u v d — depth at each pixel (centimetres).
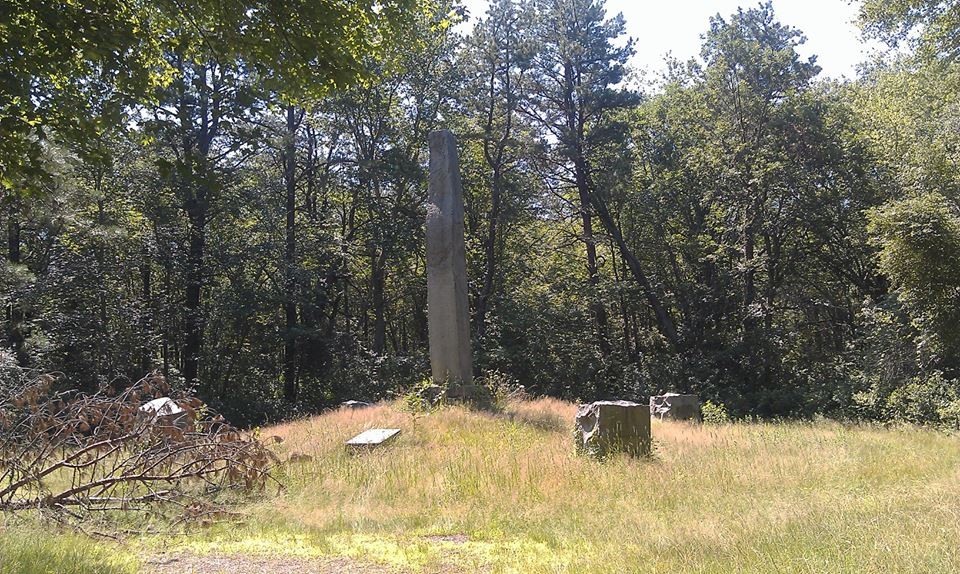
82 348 2416
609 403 1187
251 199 2967
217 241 2997
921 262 2056
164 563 600
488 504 858
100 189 2406
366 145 3362
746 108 3209
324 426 1492
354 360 3173
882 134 2778
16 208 1686
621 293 3416
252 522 743
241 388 3130
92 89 723
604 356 3594
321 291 3144
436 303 1872
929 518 639
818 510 719
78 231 2038
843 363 2814
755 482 938
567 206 3800
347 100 3095
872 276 3078
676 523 720
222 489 775
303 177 3466
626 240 3728
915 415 2045
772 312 3284
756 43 3212
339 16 757
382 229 3228
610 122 3325
